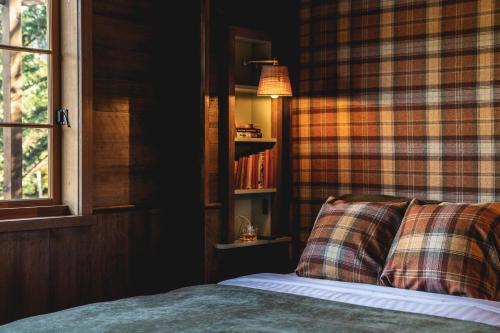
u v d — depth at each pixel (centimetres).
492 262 314
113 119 395
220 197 420
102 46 389
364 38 429
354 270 344
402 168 414
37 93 367
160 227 420
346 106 438
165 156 425
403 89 412
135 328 239
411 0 408
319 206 451
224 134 417
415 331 239
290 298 294
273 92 416
